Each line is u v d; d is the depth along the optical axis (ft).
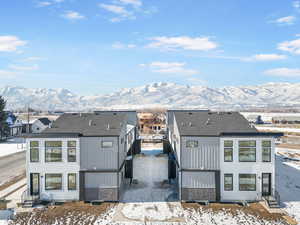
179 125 80.43
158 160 124.77
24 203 69.41
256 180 72.33
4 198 74.79
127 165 94.79
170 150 107.14
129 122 134.51
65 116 88.99
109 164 73.72
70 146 73.56
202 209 67.51
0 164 117.39
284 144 176.96
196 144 73.26
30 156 73.61
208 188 72.90
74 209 67.72
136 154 134.62
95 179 73.56
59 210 67.10
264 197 71.10
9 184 87.35
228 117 85.30
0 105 201.05
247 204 69.97
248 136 72.13
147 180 93.09
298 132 235.61
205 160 73.00
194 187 73.10
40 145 73.36
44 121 249.34
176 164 83.05
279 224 58.95
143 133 253.65
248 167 72.33
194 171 72.79
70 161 73.41
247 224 59.11
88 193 73.46
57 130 77.05
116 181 73.46
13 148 162.30
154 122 284.41
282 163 119.14
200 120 83.76
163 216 63.46
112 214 64.75
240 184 72.69
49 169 73.26
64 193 73.51
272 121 351.25
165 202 72.54
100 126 80.33
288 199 73.77
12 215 63.98
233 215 63.72
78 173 73.61
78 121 84.38
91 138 73.56
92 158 73.72
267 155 72.33
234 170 72.59
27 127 241.35
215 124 80.07
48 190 73.41
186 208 68.28
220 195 72.59
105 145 73.77
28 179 73.36
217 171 72.33
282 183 88.48
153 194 78.84
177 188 82.07
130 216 63.52
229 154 72.84
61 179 73.61
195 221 60.75
